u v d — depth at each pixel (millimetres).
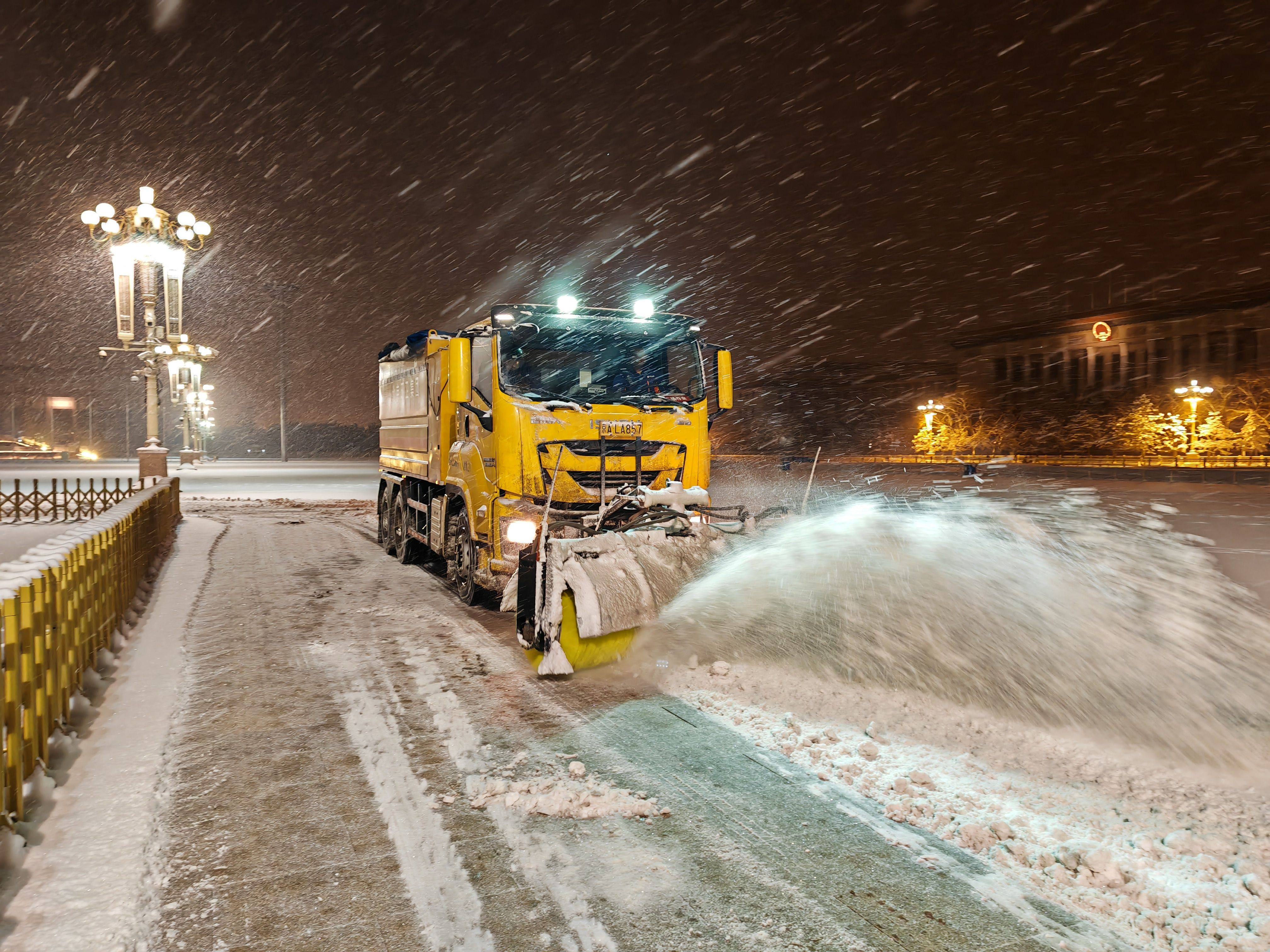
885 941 2879
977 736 4656
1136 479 39812
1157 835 3574
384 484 13992
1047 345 93750
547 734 4926
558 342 7844
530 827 3744
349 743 4797
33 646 4062
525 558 6230
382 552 13547
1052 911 3064
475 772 4375
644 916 3043
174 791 4113
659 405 7867
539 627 5953
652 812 3873
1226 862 3326
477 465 8094
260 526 18297
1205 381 77562
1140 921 2967
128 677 6125
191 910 3070
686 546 6723
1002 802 3918
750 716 5168
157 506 12570
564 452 7438
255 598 9297
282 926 2971
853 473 46438
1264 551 12250
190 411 60375
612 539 6395
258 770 4383
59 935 2895
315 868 3381
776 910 3086
